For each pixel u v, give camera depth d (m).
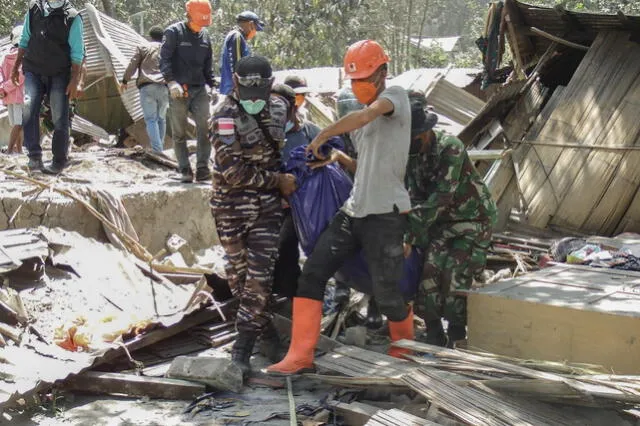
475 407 3.77
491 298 4.70
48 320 4.97
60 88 7.26
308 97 10.27
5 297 4.90
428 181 4.94
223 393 4.61
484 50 9.52
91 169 7.84
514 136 8.43
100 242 5.91
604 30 8.16
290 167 4.89
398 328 4.73
